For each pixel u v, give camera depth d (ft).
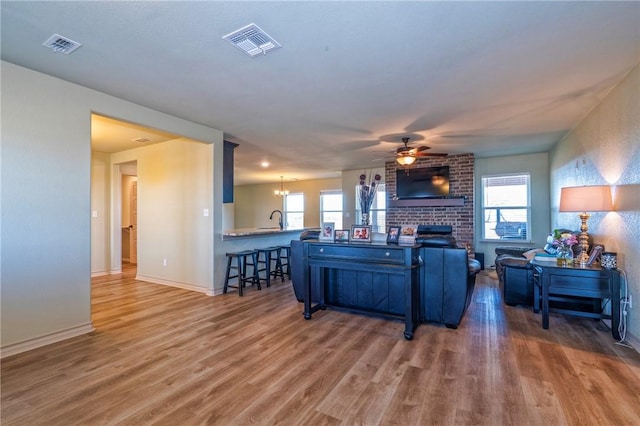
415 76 9.04
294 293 14.43
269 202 38.70
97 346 8.79
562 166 16.58
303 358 8.07
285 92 10.19
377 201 26.91
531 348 8.64
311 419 5.69
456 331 9.96
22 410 5.93
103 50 7.59
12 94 8.30
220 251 14.92
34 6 5.93
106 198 19.44
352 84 9.58
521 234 20.99
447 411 5.89
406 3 5.90
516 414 5.79
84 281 9.73
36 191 8.73
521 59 8.07
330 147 18.44
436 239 10.48
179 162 16.03
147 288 15.75
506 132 15.24
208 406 6.06
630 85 8.86
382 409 5.96
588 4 5.95
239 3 5.88
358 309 11.58
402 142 17.19
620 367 7.53
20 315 8.43
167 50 7.59
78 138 9.60
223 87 9.77
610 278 9.28
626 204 9.20
